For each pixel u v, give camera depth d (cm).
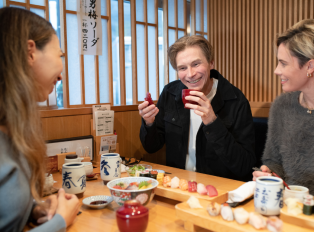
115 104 255
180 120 216
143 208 90
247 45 309
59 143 199
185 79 188
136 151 263
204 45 182
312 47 128
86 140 215
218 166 206
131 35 255
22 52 84
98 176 182
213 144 174
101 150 220
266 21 293
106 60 242
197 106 165
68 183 134
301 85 142
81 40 218
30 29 88
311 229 94
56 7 210
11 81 83
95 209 122
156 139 220
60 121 204
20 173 82
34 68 91
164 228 103
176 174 180
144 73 273
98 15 226
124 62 249
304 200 103
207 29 342
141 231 87
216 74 210
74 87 224
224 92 203
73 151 207
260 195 105
